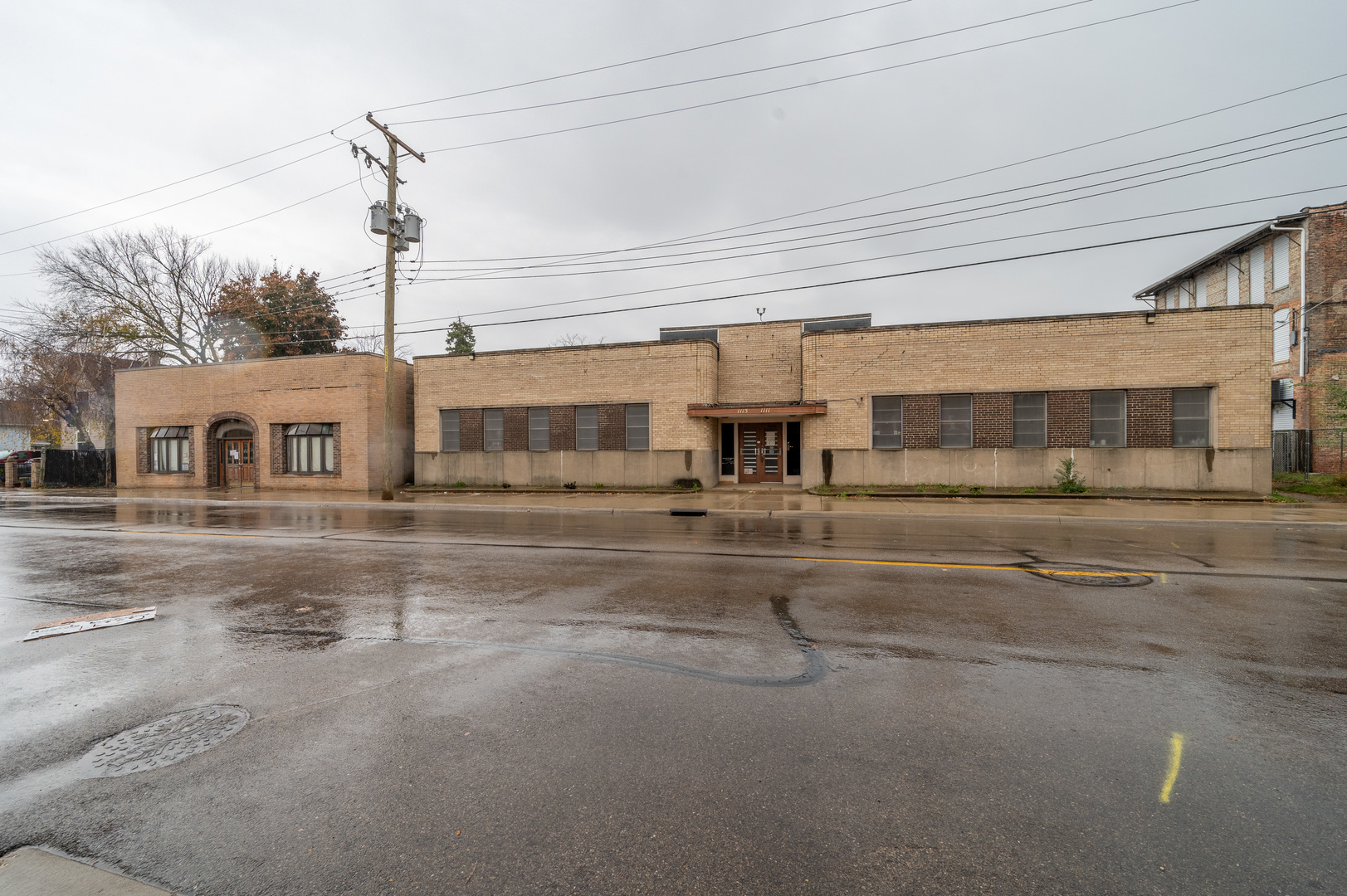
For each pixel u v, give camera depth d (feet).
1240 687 13.43
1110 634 17.10
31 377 106.63
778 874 7.73
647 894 7.39
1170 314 56.34
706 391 68.28
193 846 8.36
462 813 9.02
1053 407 58.90
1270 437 54.34
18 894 7.48
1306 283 75.20
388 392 61.72
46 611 20.44
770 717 12.02
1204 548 31.55
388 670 14.76
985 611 19.40
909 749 10.75
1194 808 9.01
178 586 24.02
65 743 11.35
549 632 17.54
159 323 106.83
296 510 57.06
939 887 7.47
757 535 37.27
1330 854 8.00
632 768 10.17
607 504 55.36
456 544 33.99
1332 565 26.91
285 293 114.32
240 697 13.28
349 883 7.62
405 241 63.26
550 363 72.23
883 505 52.42
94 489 87.20
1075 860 7.91
